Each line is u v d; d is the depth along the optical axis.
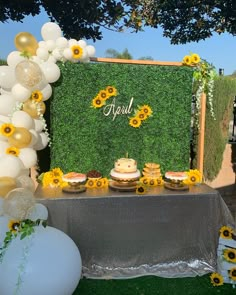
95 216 3.19
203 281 3.23
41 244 2.55
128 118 3.88
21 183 3.31
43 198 3.11
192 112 4.31
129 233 3.27
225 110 6.16
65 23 6.12
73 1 5.88
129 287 3.10
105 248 3.25
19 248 2.52
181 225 3.33
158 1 6.71
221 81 5.91
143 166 3.96
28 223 2.74
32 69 3.25
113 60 3.95
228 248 3.27
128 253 3.30
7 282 2.43
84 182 3.46
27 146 3.43
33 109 3.46
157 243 3.33
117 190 3.35
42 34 3.69
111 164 3.90
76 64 3.72
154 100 3.90
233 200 5.78
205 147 5.87
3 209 2.98
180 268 3.37
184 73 3.93
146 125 3.92
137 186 3.33
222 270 3.25
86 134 3.82
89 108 3.80
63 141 3.80
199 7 7.02
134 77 3.84
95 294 2.99
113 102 3.83
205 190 3.44
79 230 3.18
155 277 3.26
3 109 3.43
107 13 6.23
